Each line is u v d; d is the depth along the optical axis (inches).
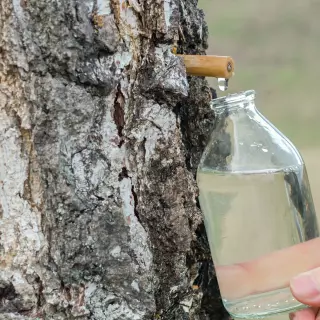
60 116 27.4
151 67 28.5
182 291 29.5
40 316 27.6
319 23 64.7
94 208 27.8
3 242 27.5
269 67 63.5
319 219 52.1
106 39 27.5
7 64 27.1
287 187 30.0
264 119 30.8
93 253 27.8
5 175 27.4
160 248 29.0
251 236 29.8
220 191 29.7
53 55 27.2
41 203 27.5
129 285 28.2
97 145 27.9
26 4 27.0
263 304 30.0
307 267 29.9
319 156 57.1
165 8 28.6
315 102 61.9
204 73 29.2
